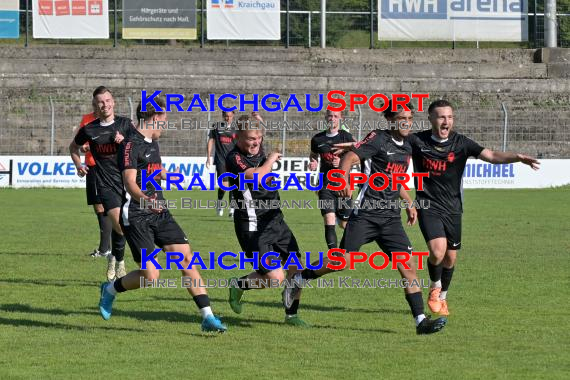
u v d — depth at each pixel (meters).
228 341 29.75
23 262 47.84
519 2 131.75
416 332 30.81
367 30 148.62
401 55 136.00
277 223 32.25
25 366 26.23
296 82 125.75
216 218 73.88
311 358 27.41
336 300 37.47
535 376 25.34
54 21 127.75
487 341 29.75
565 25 148.38
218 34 129.88
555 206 84.06
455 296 38.19
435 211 33.28
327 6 146.75
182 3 128.62
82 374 25.38
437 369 26.09
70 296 37.94
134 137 30.66
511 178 106.50
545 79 129.62
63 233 61.78
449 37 131.88
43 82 123.62
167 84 124.50
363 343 29.50
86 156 47.81
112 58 131.38
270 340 29.92
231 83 124.94
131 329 31.56
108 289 32.28
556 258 49.88
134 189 30.16
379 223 31.41
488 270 45.50
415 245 56.88
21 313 34.16
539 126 120.81
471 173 105.50
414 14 131.75
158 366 26.31
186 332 31.14
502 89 127.75
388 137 31.56
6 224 67.25
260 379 24.94
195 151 112.25
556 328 31.75
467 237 59.81
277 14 130.12
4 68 126.75
